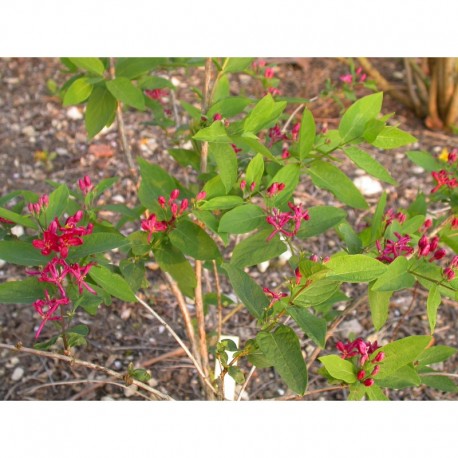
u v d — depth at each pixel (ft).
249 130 1.65
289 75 3.82
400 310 2.71
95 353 2.51
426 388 2.45
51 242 1.51
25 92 3.68
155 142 3.41
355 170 3.29
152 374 2.46
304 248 2.92
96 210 1.85
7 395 2.35
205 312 2.33
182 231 1.73
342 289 2.77
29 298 1.59
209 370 2.12
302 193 3.15
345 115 1.68
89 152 3.35
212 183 1.73
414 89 3.75
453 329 2.65
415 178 3.27
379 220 1.73
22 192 1.83
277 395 2.43
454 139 3.50
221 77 1.95
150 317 2.65
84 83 1.87
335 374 1.55
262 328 1.55
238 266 1.65
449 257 2.79
